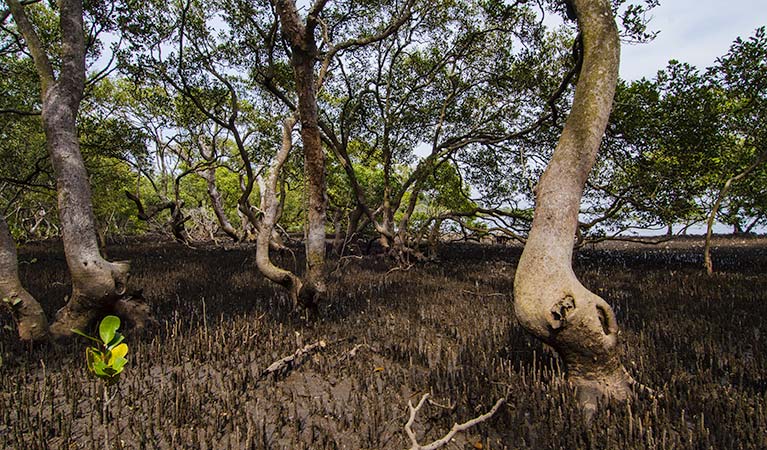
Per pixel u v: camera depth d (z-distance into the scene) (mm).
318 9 3781
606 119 2943
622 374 2881
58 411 2877
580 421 2486
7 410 2752
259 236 5324
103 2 6711
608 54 2947
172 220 14406
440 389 3080
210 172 15641
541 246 2803
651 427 2385
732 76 6945
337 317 5324
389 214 11539
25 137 10070
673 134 7758
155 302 6074
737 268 9312
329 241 18328
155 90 10477
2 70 8039
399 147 12031
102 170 12250
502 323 4898
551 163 2967
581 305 2682
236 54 9102
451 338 4574
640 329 4676
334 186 14141
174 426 2664
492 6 7789
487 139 9945
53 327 4215
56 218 18656
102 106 11961
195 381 3422
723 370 3463
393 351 3988
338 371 3605
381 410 2857
